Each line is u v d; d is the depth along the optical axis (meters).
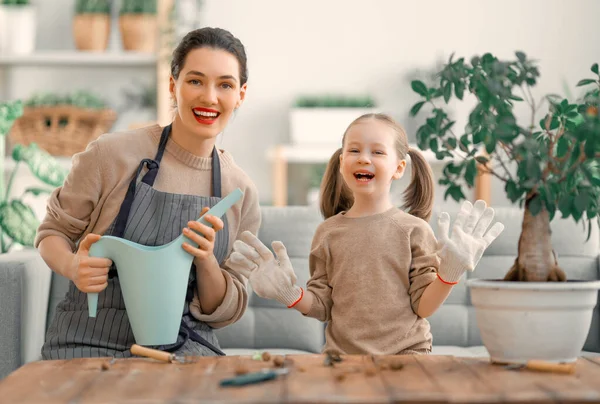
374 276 1.74
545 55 4.95
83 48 4.51
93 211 1.74
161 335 1.45
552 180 1.29
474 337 2.33
